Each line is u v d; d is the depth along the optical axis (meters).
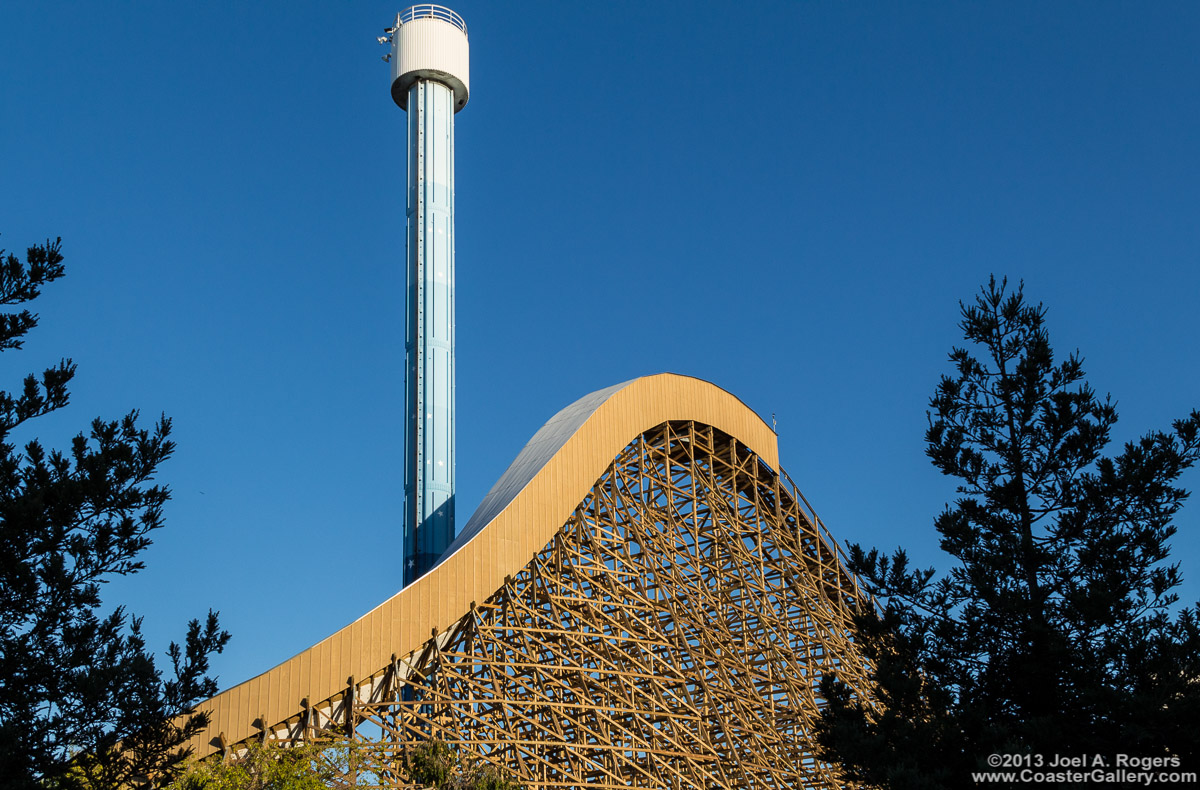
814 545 70.81
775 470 71.06
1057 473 36.12
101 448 29.39
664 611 58.06
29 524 27.16
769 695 62.44
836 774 57.47
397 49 82.31
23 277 29.03
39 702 27.22
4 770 25.06
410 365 73.81
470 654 49.81
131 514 29.05
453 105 82.38
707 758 52.75
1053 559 34.78
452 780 40.09
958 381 38.44
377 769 41.47
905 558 36.56
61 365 29.16
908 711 34.16
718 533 64.81
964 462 37.28
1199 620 31.86
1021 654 33.75
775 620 63.59
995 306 38.69
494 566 51.97
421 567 67.62
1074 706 32.28
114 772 27.86
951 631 35.16
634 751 51.12
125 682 27.05
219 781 35.72
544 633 53.00
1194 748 30.02
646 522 60.19
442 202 78.06
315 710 45.41
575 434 58.41
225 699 43.22
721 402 69.19
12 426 28.70
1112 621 32.44
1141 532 34.19
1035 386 36.97
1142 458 34.44
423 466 70.19
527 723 51.84
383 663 47.09
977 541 35.94
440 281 75.56
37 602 27.78
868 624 36.44
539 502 55.03
